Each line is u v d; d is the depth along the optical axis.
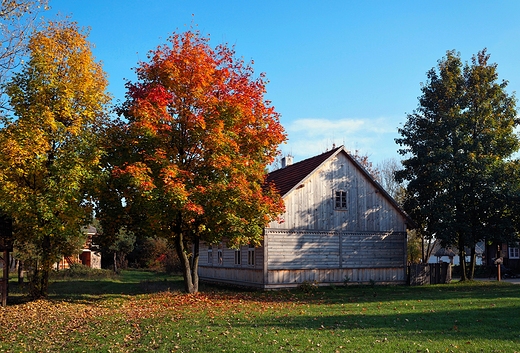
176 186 19.12
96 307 19.75
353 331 12.88
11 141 18.55
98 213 22.47
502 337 11.83
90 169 20.25
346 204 30.06
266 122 23.56
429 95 33.81
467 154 30.53
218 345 11.37
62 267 45.94
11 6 18.45
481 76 33.00
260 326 13.97
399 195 50.81
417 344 11.05
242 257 30.11
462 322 14.20
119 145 21.59
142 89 22.16
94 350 11.58
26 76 20.34
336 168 30.02
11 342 12.89
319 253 28.73
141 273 46.41
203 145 21.36
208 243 24.89
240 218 21.53
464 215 30.97
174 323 14.78
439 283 32.06
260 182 24.34
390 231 31.36
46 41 20.39
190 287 24.91
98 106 21.55
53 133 20.19
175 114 21.77
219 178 21.11
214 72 22.47
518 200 29.41
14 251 26.20
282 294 24.97
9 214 19.70
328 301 21.38
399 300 21.22
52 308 19.41
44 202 19.17
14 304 21.05
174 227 23.55
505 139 32.34
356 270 29.81
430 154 32.03
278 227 27.62
